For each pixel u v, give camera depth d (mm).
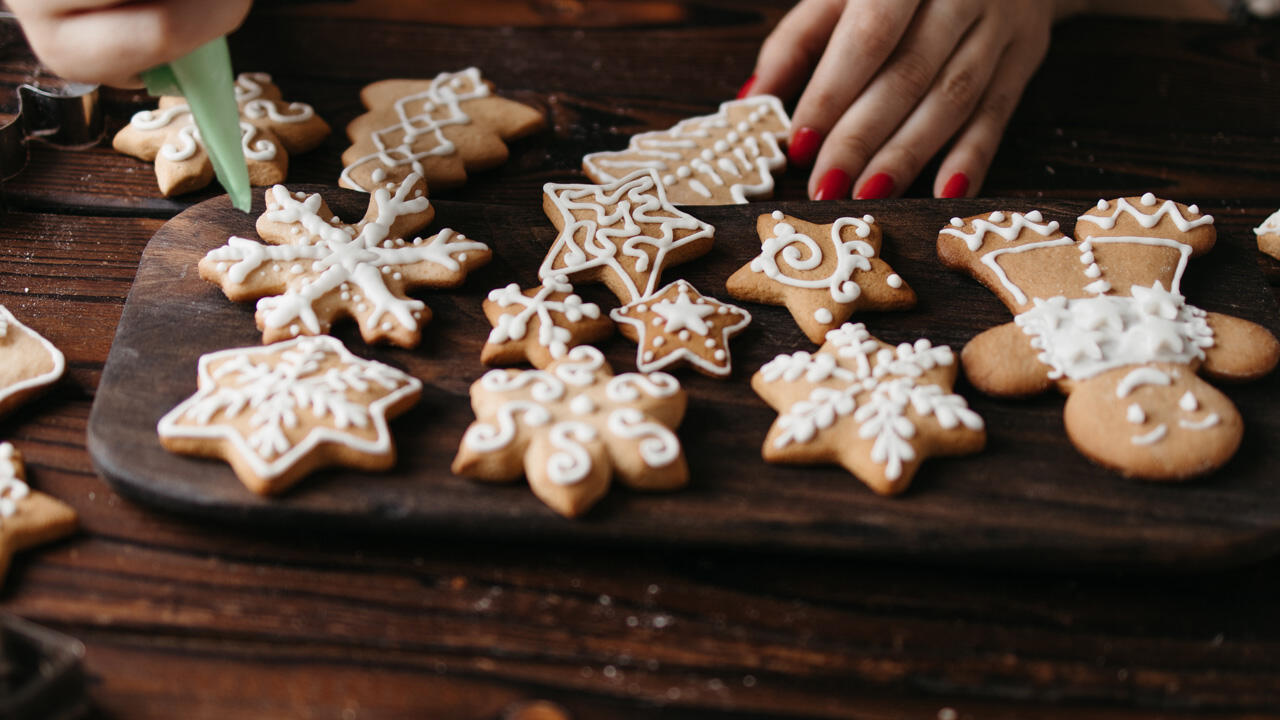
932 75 707
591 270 611
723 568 537
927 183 719
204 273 598
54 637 480
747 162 692
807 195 703
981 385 573
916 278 623
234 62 750
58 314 604
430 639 512
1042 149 732
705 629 521
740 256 630
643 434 543
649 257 615
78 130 679
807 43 746
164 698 494
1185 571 539
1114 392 561
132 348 574
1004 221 633
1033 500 541
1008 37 734
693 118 721
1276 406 573
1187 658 521
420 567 531
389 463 539
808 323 597
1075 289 603
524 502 534
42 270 623
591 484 531
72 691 480
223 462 541
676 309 592
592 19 806
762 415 569
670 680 508
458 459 539
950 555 531
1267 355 581
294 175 679
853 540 530
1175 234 625
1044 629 526
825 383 568
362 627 514
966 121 722
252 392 547
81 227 646
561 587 528
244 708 493
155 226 649
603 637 516
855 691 510
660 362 578
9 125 654
